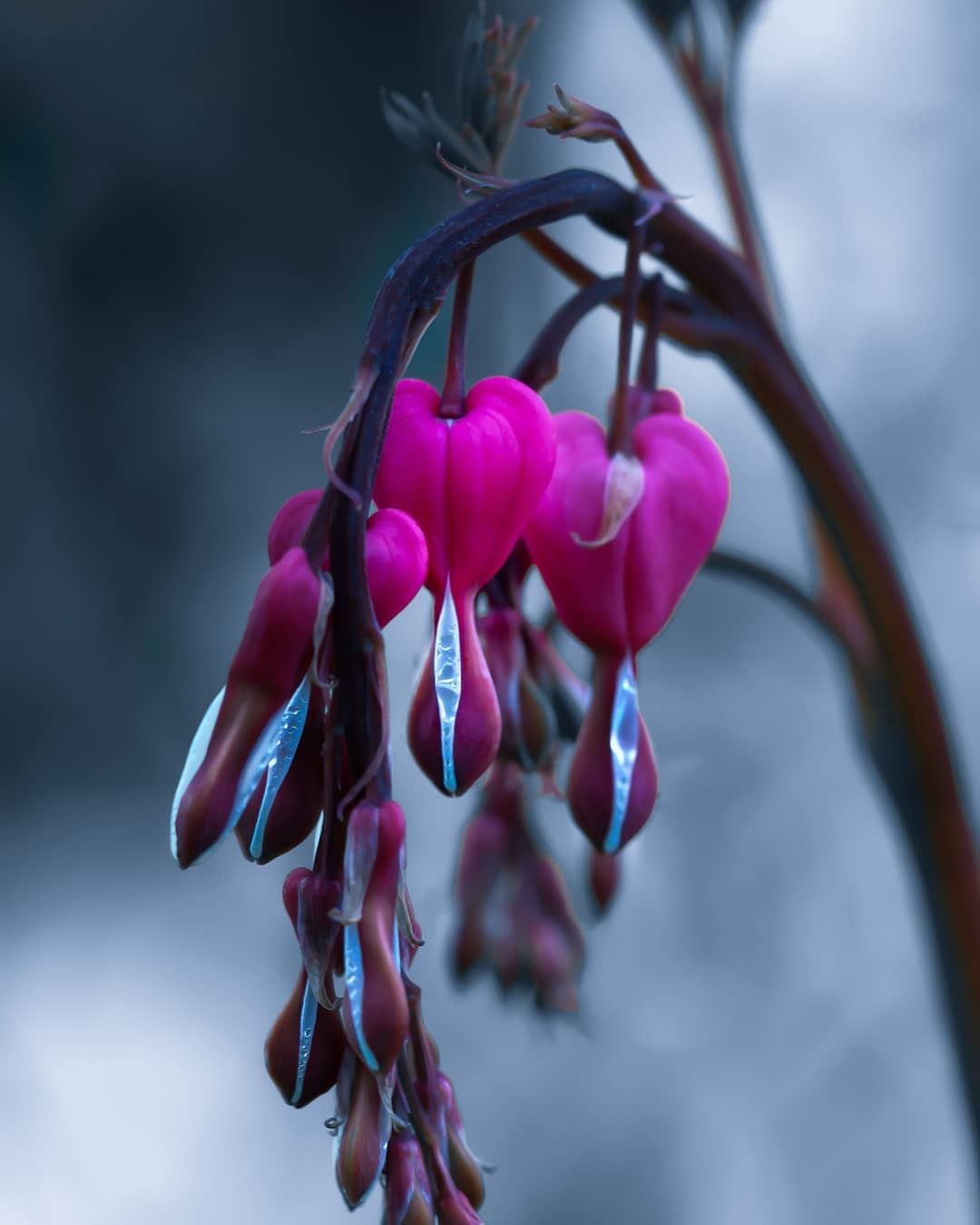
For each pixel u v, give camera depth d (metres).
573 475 0.36
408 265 0.34
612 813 0.36
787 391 0.40
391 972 0.34
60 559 1.13
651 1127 0.95
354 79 1.08
